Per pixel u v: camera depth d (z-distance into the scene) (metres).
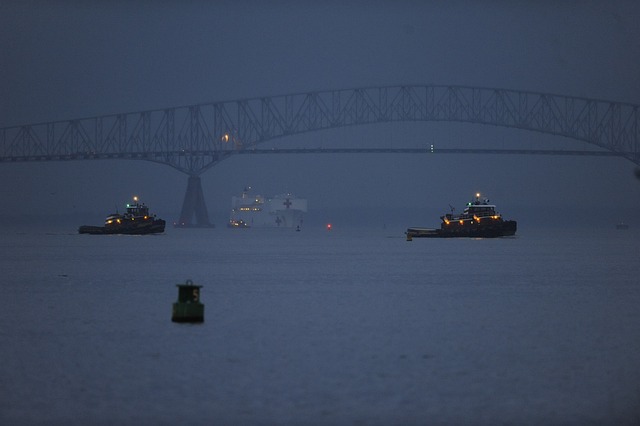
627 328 146.50
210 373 107.50
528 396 97.88
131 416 90.00
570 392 99.44
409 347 125.81
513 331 142.62
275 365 112.25
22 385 101.69
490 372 108.81
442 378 105.62
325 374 107.19
